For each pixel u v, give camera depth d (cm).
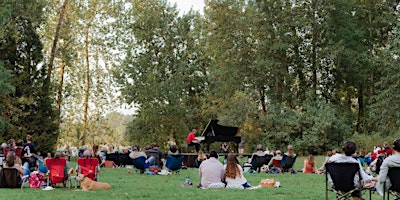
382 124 4044
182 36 4922
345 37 4319
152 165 2136
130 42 4703
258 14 4438
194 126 4916
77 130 4338
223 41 4506
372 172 1855
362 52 4347
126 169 2314
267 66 4275
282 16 4412
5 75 2719
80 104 4516
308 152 4231
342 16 4375
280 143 4347
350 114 4569
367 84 4634
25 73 3472
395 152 905
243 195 1231
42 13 3459
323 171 2133
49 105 3569
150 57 4728
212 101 4700
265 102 4716
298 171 2270
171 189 1388
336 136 4216
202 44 4744
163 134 4706
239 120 4253
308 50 4494
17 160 1430
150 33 4747
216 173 1435
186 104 4938
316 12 4403
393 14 4509
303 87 4553
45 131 3519
